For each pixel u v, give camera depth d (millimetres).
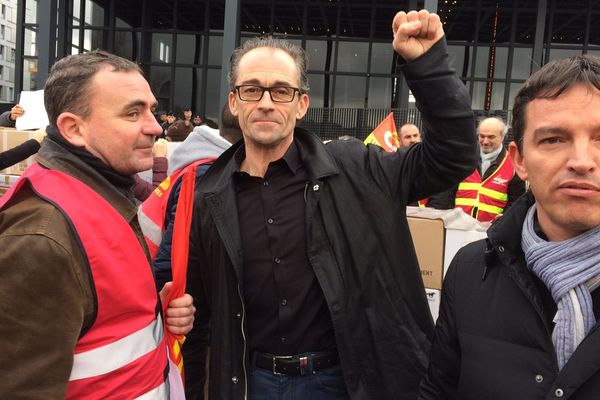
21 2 13555
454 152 1465
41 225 1019
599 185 942
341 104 14203
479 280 1166
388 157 1652
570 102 953
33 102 3979
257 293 1573
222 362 1570
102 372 1108
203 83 14227
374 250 1563
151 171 3994
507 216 1123
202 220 1647
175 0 13547
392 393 1521
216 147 2162
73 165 1175
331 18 14000
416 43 1427
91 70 1193
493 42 13727
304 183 1603
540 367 1002
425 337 1595
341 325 1485
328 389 1552
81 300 1047
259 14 13969
